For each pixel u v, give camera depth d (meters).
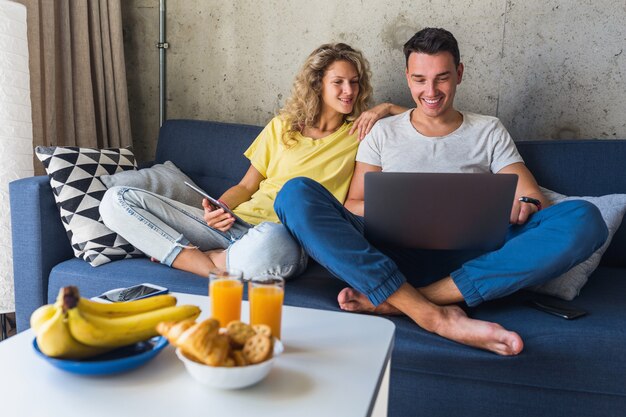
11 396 0.84
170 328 0.87
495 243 1.54
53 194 1.95
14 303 2.09
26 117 2.10
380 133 2.15
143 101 2.93
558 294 1.61
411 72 2.05
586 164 2.08
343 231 1.51
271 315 1.03
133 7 2.86
